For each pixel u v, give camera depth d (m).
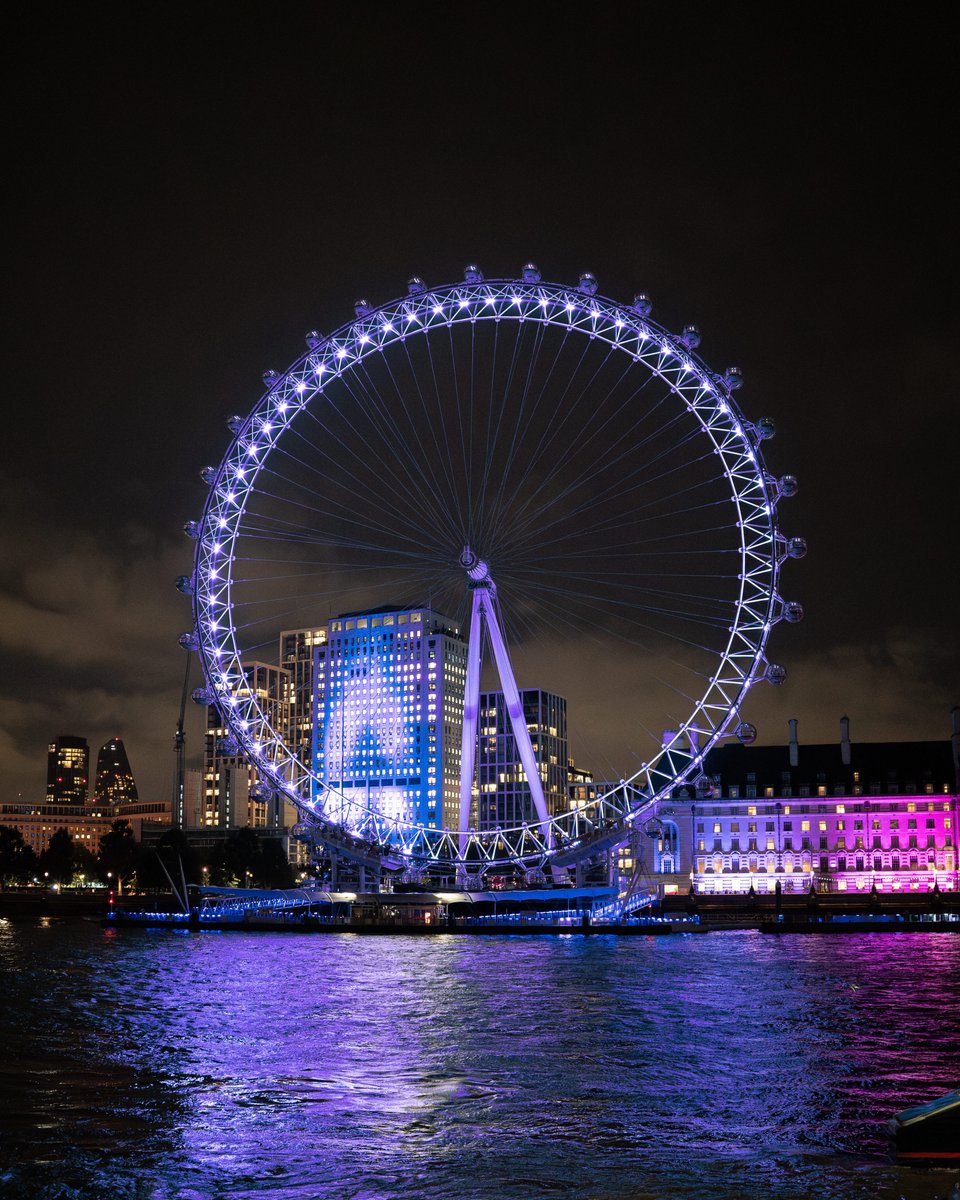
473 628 175.88
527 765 174.75
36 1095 48.12
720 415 149.88
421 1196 34.44
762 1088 49.34
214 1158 38.44
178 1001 83.44
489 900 187.50
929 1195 33.22
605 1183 35.31
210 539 160.00
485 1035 65.81
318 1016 74.81
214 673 160.50
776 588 149.25
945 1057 57.06
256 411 159.00
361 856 180.25
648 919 184.00
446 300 156.00
